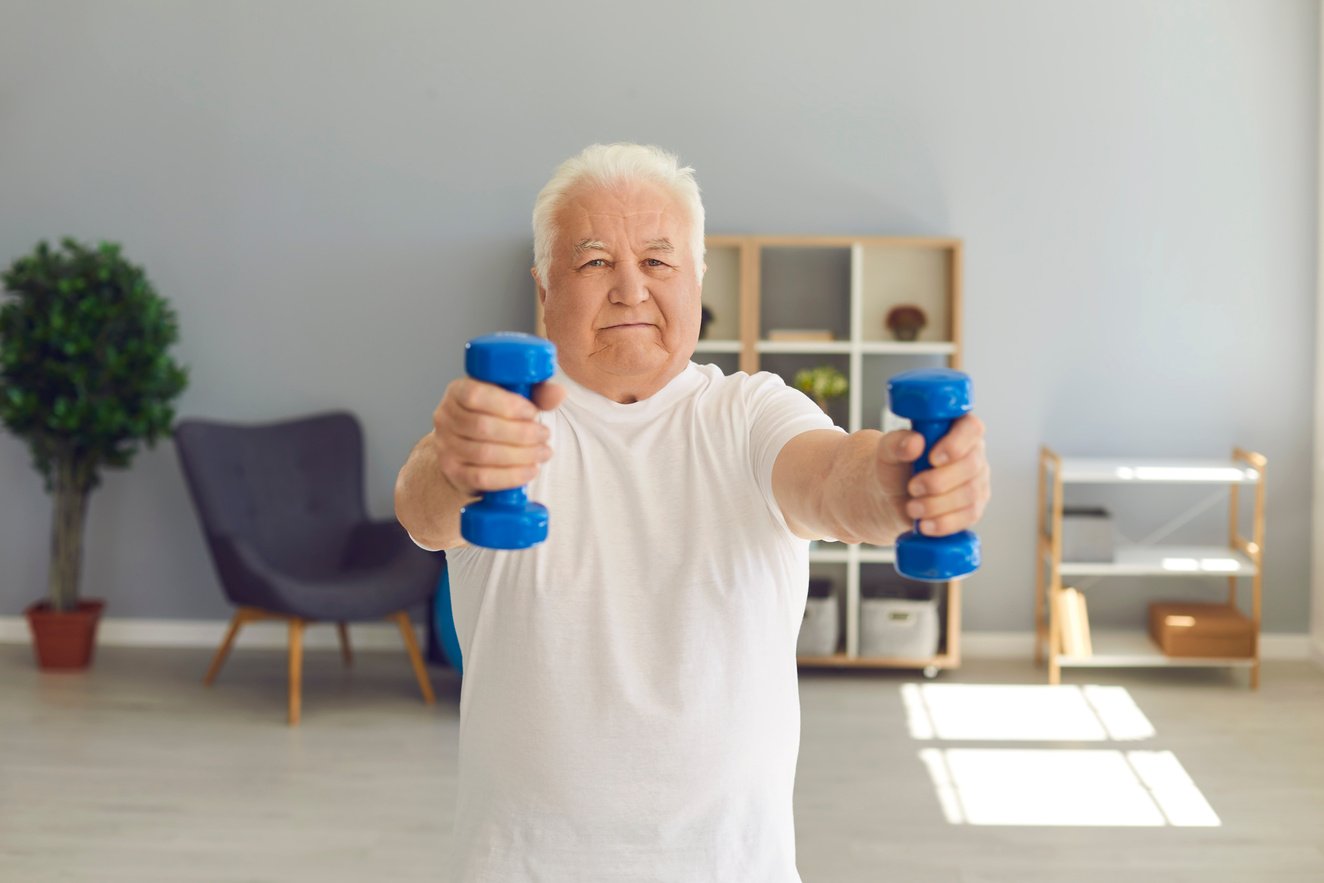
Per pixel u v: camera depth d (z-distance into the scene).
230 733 4.40
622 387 1.38
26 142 5.34
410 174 5.31
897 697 4.84
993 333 5.29
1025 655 5.37
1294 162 5.21
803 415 1.33
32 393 4.91
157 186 5.34
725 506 1.35
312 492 5.17
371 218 5.34
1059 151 5.23
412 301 5.36
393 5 5.26
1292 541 5.31
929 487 0.94
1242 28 5.18
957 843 3.55
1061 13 5.18
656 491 1.36
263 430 5.13
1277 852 3.49
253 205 5.34
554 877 1.33
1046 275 5.27
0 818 3.66
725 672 1.33
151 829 3.61
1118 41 5.19
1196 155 5.21
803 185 5.26
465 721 1.40
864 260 5.20
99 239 5.36
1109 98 5.21
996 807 3.80
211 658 5.30
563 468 1.37
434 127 5.29
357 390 5.39
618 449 1.37
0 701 4.71
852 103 5.23
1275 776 4.04
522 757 1.34
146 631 5.48
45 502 5.47
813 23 5.21
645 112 5.26
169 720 4.53
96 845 3.50
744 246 5.05
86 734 4.37
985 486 0.96
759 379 1.41
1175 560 5.05
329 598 4.55
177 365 5.38
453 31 5.26
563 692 1.33
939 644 5.22
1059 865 3.42
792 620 1.38
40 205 5.36
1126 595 5.38
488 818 1.36
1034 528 5.34
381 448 5.41
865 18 5.21
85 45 5.30
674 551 1.34
